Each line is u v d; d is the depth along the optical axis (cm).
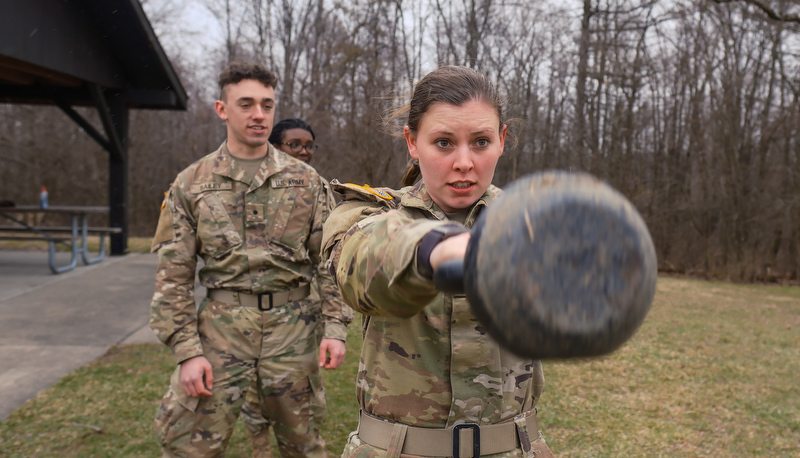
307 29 1784
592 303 54
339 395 405
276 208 261
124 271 873
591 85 1689
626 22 1705
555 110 1647
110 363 454
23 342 502
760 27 1554
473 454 133
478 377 133
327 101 1354
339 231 124
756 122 1655
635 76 1711
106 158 2391
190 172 260
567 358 57
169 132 2391
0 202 885
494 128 125
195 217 256
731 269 1485
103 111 995
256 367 256
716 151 1652
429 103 124
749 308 891
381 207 133
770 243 1587
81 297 684
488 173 127
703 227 1639
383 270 81
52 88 1043
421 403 133
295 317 261
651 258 57
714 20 1591
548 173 59
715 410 412
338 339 265
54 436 327
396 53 1402
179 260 250
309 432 264
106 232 999
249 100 258
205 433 245
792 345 620
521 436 138
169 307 245
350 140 1200
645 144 1816
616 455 339
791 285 1462
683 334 656
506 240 55
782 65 1633
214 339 251
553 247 54
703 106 1716
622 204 57
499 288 54
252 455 317
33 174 2342
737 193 1576
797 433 376
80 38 910
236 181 259
